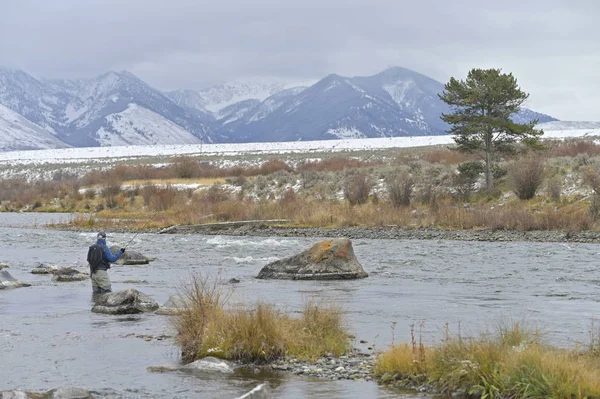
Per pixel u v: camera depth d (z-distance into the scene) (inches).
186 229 1865.2
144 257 1136.2
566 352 407.2
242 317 488.1
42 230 1914.4
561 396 340.8
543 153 2476.6
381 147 5511.8
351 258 935.0
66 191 3046.3
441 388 390.0
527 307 689.0
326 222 1850.4
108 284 800.3
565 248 1325.0
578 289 821.9
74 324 609.6
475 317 630.5
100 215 2363.4
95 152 7337.6
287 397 381.7
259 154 5014.8
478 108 2047.2
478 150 2100.1
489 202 1959.9
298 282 884.6
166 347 517.3
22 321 624.7
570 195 1845.5
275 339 475.5
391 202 2036.2
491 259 1159.0
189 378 426.0
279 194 2482.8
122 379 425.4
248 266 1087.0
